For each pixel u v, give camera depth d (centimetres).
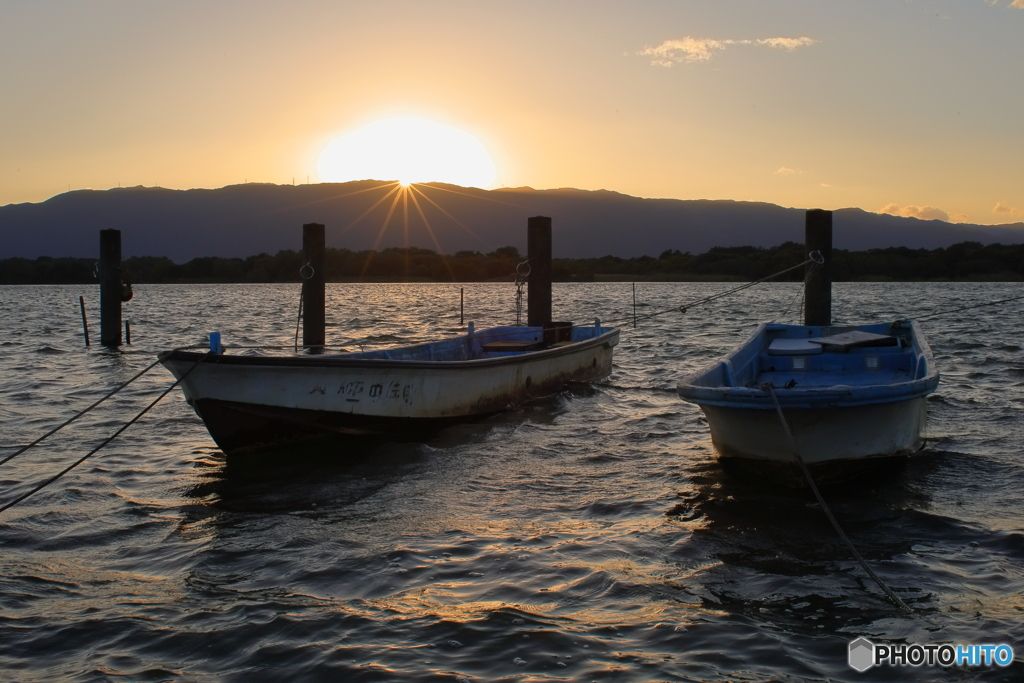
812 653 473
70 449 995
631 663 461
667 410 1229
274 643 488
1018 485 799
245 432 910
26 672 458
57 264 10400
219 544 658
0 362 1847
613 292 6644
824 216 1491
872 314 3681
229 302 5444
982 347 1998
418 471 884
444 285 9688
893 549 636
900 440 838
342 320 3478
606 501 770
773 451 785
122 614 530
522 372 1241
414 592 561
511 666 458
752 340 1102
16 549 653
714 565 608
